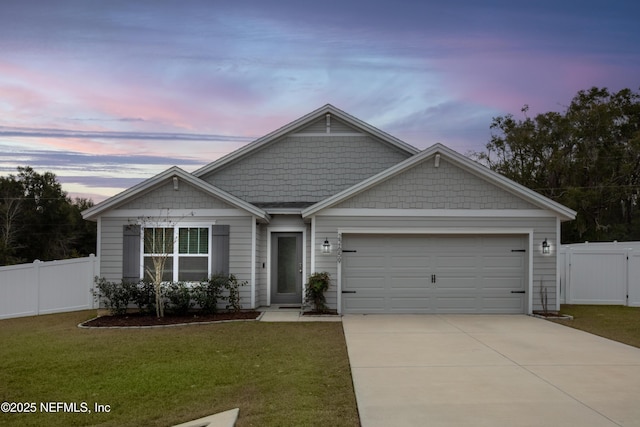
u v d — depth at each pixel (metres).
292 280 17.09
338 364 9.26
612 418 6.52
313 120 18.38
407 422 6.40
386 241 15.79
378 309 15.64
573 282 18.36
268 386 7.90
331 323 13.80
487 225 15.57
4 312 16.28
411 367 9.07
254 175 18.31
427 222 15.58
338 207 15.62
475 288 15.71
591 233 40.94
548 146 43.81
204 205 15.65
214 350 10.41
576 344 11.09
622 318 14.91
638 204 42.09
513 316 15.21
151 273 15.49
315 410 6.83
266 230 17.03
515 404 7.07
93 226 51.84
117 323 13.78
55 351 10.36
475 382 8.15
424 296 15.71
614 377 8.43
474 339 11.62
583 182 42.78
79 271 17.30
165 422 6.57
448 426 6.27
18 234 47.44
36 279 16.72
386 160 18.28
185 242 15.59
